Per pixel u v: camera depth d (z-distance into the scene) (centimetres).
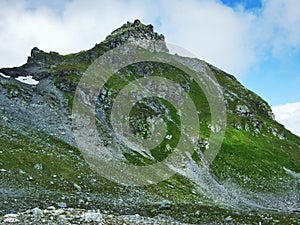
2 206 3666
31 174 5484
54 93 13075
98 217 2155
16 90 10944
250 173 13188
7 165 5484
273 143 17675
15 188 4584
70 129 9638
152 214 4700
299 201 11744
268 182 13012
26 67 17562
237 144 15662
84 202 4712
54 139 8400
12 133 7569
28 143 7181
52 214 2175
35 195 4450
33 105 10556
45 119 9806
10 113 9175
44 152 6844
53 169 6106
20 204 3878
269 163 14900
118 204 5291
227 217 4509
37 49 19325
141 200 6144
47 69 17025
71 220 2047
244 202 10406
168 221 2627
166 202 6450
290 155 16850
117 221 2202
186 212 4847
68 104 12062
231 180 12225
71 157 7362
